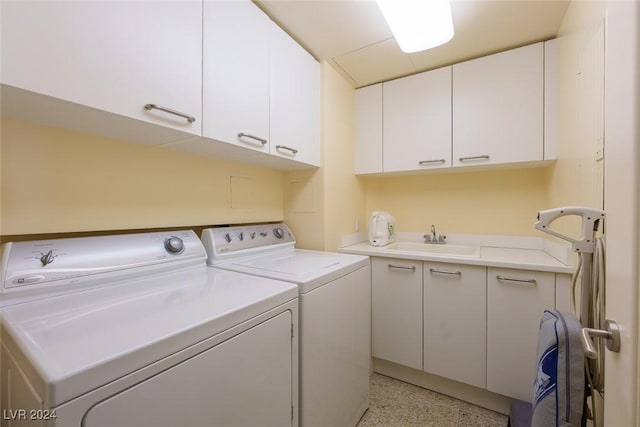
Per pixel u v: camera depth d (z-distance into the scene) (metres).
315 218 1.91
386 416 1.53
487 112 1.75
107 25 0.82
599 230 0.94
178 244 1.22
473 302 1.59
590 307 0.89
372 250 1.94
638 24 0.46
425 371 1.74
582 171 1.18
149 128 0.99
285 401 0.96
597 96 1.03
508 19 1.44
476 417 1.52
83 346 0.56
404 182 2.46
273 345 0.91
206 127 1.11
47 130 0.96
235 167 1.68
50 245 0.89
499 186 2.08
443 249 2.19
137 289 0.95
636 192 0.46
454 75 1.86
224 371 0.74
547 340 0.85
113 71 0.84
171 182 1.34
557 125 1.56
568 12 1.36
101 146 1.09
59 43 0.73
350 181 2.20
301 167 1.88
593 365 0.81
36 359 0.51
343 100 2.09
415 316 1.76
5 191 0.88
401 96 2.06
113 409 0.53
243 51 1.27
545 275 1.41
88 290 0.91
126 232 1.23
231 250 1.43
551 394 0.81
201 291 0.94
